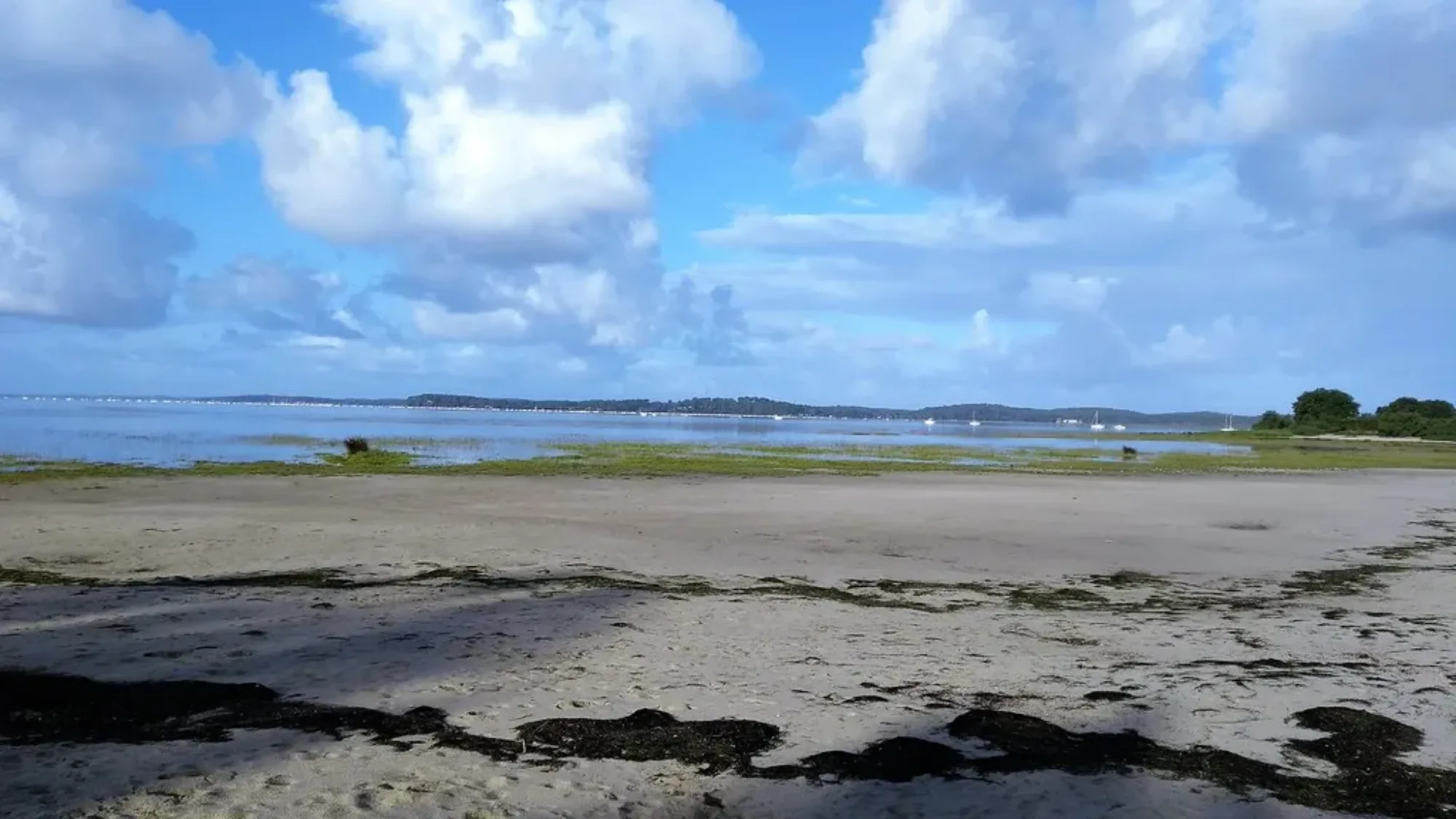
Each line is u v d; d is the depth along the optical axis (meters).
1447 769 7.25
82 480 28.95
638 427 113.94
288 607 12.39
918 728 7.91
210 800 6.19
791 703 8.51
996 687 9.14
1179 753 7.46
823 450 57.88
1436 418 129.88
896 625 11.94
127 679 8.95
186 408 193.00
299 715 8.02
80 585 13.79
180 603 12.55
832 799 6.51
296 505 23.45
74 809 6.02
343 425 96.31
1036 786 6.77
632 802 6.38
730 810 6.30
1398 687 9.41
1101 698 8.83
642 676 9.34
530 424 114.31
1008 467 43.88
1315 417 141.00
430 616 11.99
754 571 15.83
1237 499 30.11
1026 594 14.45
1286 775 7.07
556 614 12.15
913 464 44.72
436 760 7.02
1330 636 11.76
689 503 25.34
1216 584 15.60
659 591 13.96
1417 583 15.97
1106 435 125.00
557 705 8.34
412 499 25.19
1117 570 16.67
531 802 6.33
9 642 10.27
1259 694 9.05
